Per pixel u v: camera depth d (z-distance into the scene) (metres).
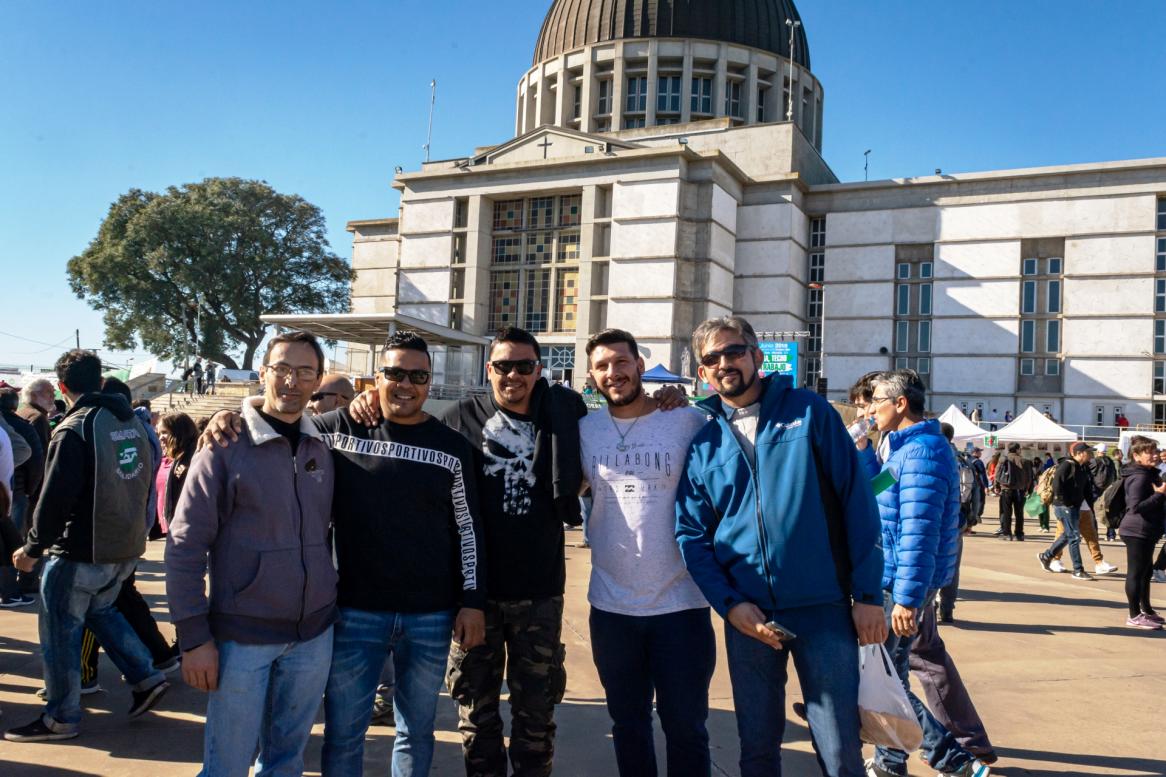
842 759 3.29
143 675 5.19
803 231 44.56
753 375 3.65
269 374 3.43
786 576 3.39
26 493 7.90
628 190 40.66
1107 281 39.38
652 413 3.93
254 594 3.31
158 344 53.47
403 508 3.63
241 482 3.33
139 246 49.00
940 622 8.73
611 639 3.79
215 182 50.47
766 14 52.91
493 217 44.56
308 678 3.46
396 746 3.76
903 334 43.06
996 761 4.78
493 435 3.99
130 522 4.96
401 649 3.73
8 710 5.30
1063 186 40.38
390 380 3.61
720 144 44.88
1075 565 12.52
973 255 41.75
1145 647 7.83
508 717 5.43
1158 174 38.72
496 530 3.91
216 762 3.27
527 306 43.09
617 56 51.22
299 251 51.34
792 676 6.53
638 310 39.94
